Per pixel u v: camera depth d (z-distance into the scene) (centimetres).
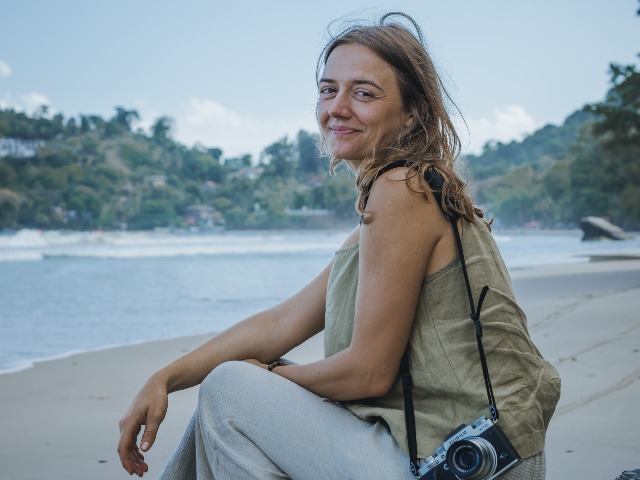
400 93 153
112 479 264
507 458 127
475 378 138
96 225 17012
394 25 157
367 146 153
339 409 146
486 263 141
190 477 154
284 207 18812
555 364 474
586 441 296
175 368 164
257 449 144
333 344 153
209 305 1070
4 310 1005
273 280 1691
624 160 6481
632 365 457
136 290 1390
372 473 137
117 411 386
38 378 486
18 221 15850
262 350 172
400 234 138
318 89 161
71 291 1372
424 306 142
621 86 3212
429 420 139
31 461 288
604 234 6494
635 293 957
